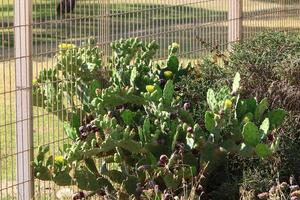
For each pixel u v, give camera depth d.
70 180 6.76
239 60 7.95
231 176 7.07
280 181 6.98
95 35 7.32
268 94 7.61
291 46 8.34
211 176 7.07
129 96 7.04
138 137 7.08
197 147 6.84
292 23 9.87
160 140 6.86
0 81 9.19
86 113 7.09
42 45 6.82
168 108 7.01
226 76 7.82
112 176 6.88
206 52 8.42
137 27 7.71
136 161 6.99
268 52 8.16
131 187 6.85
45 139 7.36
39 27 6.77
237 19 8.97
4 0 6.71
